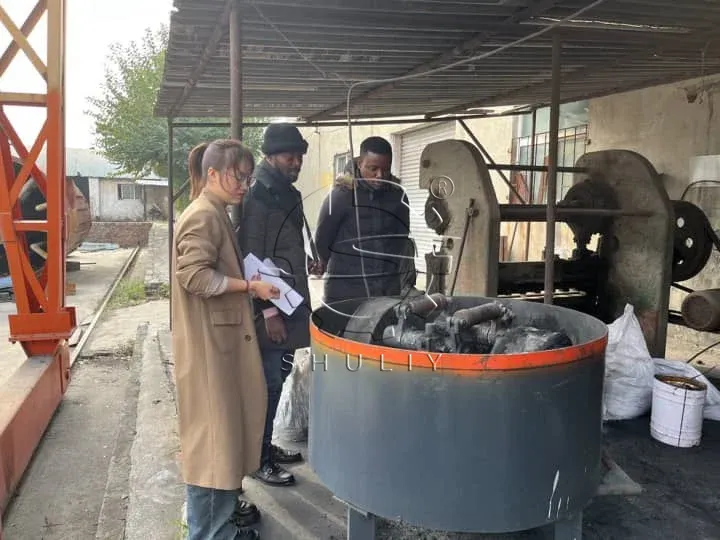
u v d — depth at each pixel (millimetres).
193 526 2023
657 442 3051
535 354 1616
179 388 1974
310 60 3709
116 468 3305
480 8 2877
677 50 3717
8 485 3168
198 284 1876
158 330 6398
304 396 3014
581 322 2197
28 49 3914
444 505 1664
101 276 11688
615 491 2064
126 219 27625
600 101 6180
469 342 2008
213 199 2020
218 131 16969
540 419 1647
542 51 3686
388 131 10484
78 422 4258
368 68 3996
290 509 2430
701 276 5188
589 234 4137
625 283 3939
